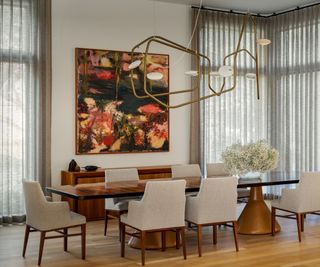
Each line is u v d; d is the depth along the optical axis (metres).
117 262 5.09
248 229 6.39
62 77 7.73
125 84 8.19
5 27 7.18
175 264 5.01
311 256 5.30
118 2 8.16
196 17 8.78
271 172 7.39
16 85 7.25
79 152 7.83
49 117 7.49
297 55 8.95
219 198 5.40
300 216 6.27
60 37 7.71
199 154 8.78
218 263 5.04
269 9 9.16
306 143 8.78
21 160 7.27
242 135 9.29
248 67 9.34
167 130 8.57
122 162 8.20
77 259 5.21
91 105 7.93
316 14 8.61
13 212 7.23
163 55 8.53
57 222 5.04
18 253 5.47
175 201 5.08
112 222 7.30
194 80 8.74
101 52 8.00
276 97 9.37
